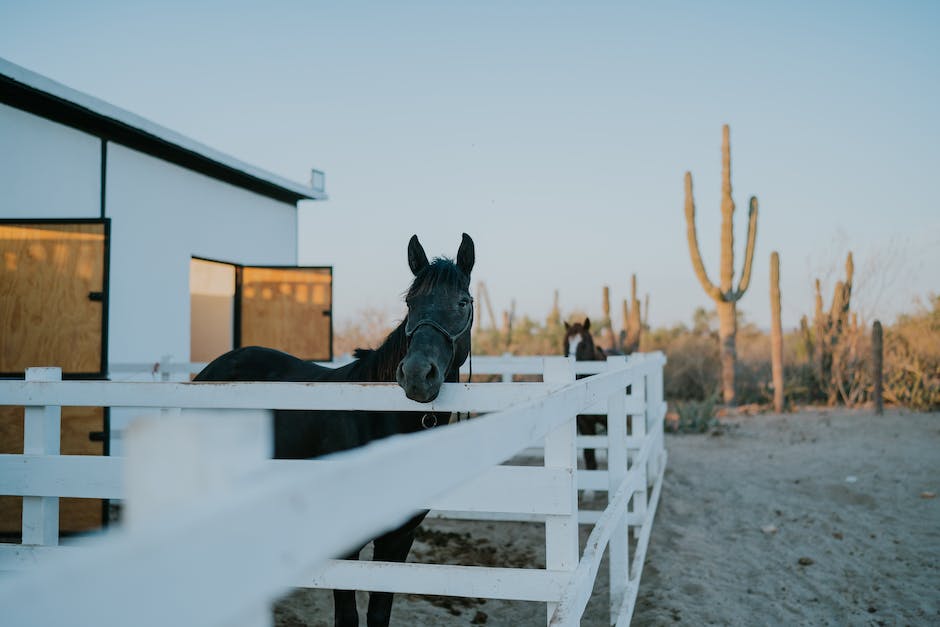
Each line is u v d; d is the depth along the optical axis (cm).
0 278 548
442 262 295
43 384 263
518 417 140
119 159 735
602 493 748
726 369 1464
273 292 931
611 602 347
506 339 2402
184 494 73
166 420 74
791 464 831
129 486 75
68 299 543
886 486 693
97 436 516
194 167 853
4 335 545
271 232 1033
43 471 252
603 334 2194
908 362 1370
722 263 1484
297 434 322
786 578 468
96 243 543
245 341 934
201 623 49
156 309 788
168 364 678
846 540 541
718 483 751
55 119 662
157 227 790
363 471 70
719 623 400
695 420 1134
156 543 46
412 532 296
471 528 601
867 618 402
